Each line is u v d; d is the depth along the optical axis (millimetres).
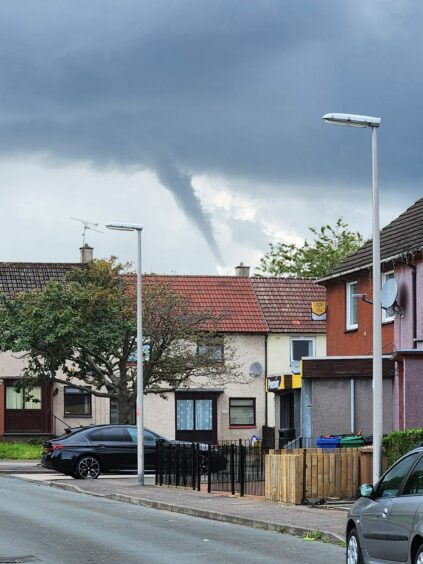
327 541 26141
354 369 48406
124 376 65625
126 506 36750
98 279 66938
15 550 23781
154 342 65000
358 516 20172
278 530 28594
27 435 80625
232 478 39938
